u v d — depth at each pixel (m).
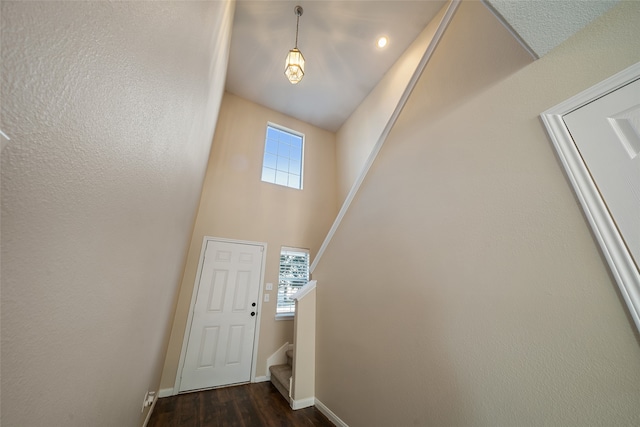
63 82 0.36
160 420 2.02
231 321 3.01
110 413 0.78
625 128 0.73
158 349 1.80
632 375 0.64
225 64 2.73
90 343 0.57
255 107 4.19
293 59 2.47
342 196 4.29
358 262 1.87
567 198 0.81
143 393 1.44
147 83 0.65
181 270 2.51
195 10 1.03
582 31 0.85
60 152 0.37
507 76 1.05
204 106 1.66
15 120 0.28
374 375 1.55
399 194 1.57
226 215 3.39
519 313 0.89
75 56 0.38
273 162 4.14
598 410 0.68
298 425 1.94
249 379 2.90
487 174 1.07
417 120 1.51
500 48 1.09
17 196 0.30
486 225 1.04
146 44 0.62
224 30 1.97
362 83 3.82
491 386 0.93
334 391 1.97
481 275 1.03
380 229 1.69
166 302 1.73
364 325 1.71
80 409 0.56
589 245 0.75
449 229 1.20
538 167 0.90
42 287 0.37
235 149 3.77
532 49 0.92
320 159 4.57
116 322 0.72
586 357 0.72
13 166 0.28
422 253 1.33
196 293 2.92
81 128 0.41
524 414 0.83
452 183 1.22
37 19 0.31
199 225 3.17
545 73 0.93
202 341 2.81
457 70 1.29
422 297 1.29
